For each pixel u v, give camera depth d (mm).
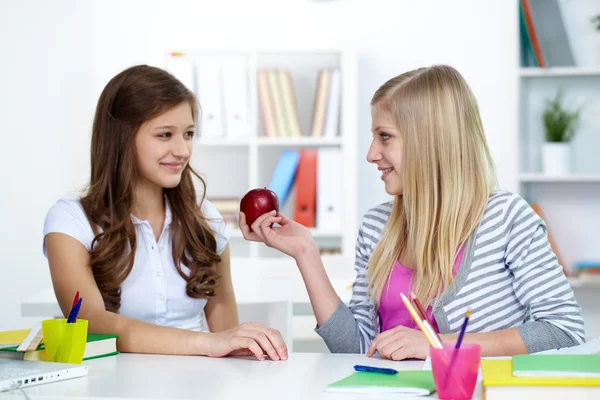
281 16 4070
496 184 1712
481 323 1595
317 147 3990
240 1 4090
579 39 3738
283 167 3844
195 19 4121
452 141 1619
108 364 1426
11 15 3736
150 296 1835
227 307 2000
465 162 1629
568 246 3809
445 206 1612
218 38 4113
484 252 1607
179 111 1779
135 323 1595
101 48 4168
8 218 3721
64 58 4004
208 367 1390
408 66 3984
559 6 3752
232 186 4117
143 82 1775
